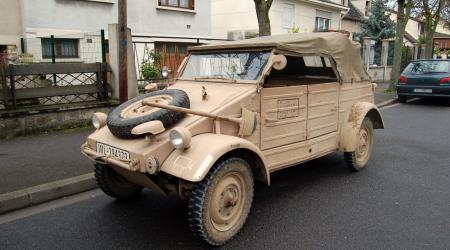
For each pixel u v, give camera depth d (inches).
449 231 165.9
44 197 201.5
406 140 335.0
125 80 344.5
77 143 288.4
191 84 204.2
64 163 242.5
